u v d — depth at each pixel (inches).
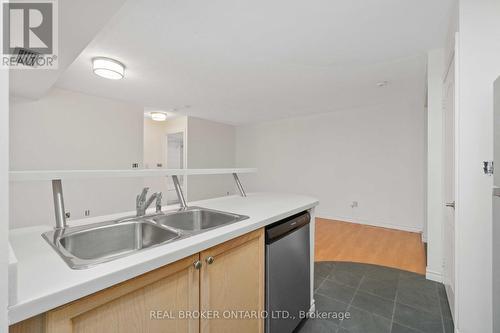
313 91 139.3
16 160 123.9
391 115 165.0
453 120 65.7
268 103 166.9
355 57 95.3
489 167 55.3
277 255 53.7
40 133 131.3
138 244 49.0
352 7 65.0
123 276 26.4
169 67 106.1
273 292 52.6
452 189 68.1
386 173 167.0
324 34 79.0
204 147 231.3
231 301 42.8
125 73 114.0
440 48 86.6
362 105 171.0
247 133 253.9
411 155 157.5
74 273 25.2
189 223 60.1
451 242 71.6
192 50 90.8
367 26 74.0
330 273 98.5
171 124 233.9
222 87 134.2
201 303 37.1
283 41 83.6
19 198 123.9
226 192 254.1
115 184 162.2
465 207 57.8
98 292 25.3
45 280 23.6
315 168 202.2
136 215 53.3
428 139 90.0
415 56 94.0
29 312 20.0
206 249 37.5
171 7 65.7
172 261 31.6
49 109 134.3
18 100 124.3
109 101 159.0
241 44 86.1
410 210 158.1
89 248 43.0
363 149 176.6
